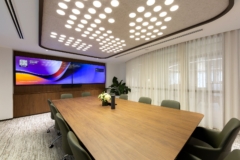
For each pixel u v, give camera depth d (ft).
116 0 5.18
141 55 16.69
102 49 12.95
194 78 10.72
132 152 2.94
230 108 8.88
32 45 11.10
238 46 8.50
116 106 8.48
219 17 6.41
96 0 5.17
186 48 11.30
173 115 6.22
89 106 8.43
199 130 5.64
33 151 6.84
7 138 8.34
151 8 5.72
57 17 6.45
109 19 6.76
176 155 2.83
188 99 11.30
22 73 13.25
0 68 11.59
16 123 11.15
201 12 6.03
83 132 4.13
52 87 15.65
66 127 4.49
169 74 12.92
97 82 20.40
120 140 3.56
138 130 4.31
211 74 9.67
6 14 5.88
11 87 12.21
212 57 9.62
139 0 5.18
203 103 10.07
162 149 3.08
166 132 4.14
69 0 5.12
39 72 14.42
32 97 13.66
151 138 3.69
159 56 14.08
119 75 23.80
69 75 17.04
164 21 6.98
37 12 5.80
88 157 2.52
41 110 14.26
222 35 9.04
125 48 12.68
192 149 4.13
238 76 8.56
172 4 5.43
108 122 5.16
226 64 9.00
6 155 6.44
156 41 10.46
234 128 3.80
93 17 6.52
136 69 17.88
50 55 15.29
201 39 10.21
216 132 5.06
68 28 7.79
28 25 7.08
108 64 22.12
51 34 8.68
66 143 4.58
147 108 7.84
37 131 9.50
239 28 8.11
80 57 16.76
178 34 9.02
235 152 2.55
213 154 3.90
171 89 12.70
